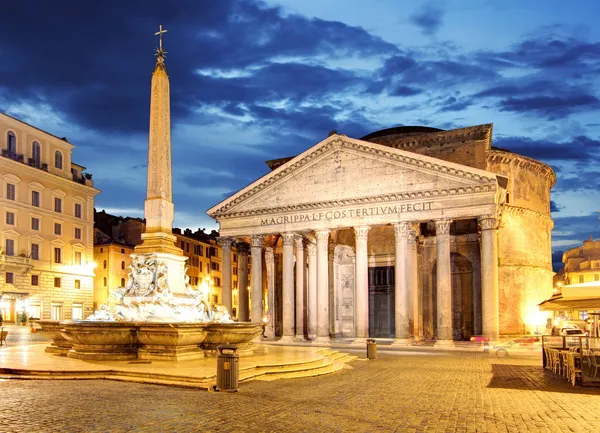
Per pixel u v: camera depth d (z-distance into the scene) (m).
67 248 68.75
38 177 65.00
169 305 23.33
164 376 17.03
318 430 11.39
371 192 47.94
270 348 31.66
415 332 47.03
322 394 16.58
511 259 63.22
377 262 59.88
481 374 24.25
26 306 61.66
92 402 13.38
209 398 14.62
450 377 22.89
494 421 12.90
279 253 62.09
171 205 25.28
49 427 10.69
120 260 83.38
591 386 19.75
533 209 66.12
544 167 68.06
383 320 59.16
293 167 50.94
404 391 18.03
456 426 12.26
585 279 105.56
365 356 35.44
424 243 55.88
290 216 50.94
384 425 12.15
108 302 24.19
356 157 48.94
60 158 69.38
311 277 54.28
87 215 72.81
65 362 19.98
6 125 61.56
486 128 56.41
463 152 57.34
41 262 64.56
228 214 53.50
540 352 38.91
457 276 56.12
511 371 25.75
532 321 63.25
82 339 20.83
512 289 62.59
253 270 52.19
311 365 22.94
